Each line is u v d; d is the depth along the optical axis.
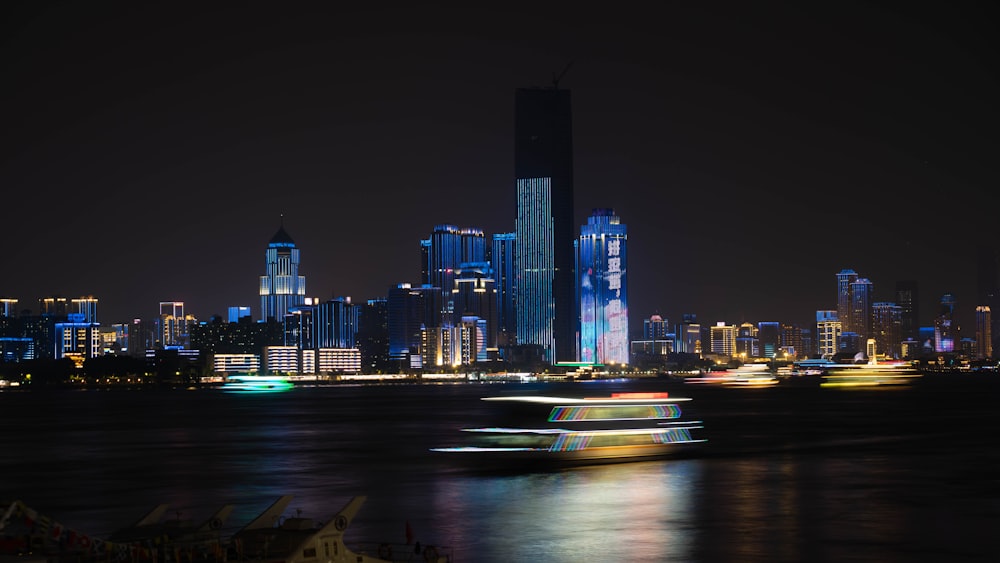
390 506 87.62
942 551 68.69
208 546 43.62
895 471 115.75
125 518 84.44
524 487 99.44
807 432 186.62
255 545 43.31
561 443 118.12
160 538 43.88
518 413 119.25
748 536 73.44
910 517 82.06
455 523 78.75
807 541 71.88
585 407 120.69
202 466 129.38
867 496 94.12
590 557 66.00
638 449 124.12
